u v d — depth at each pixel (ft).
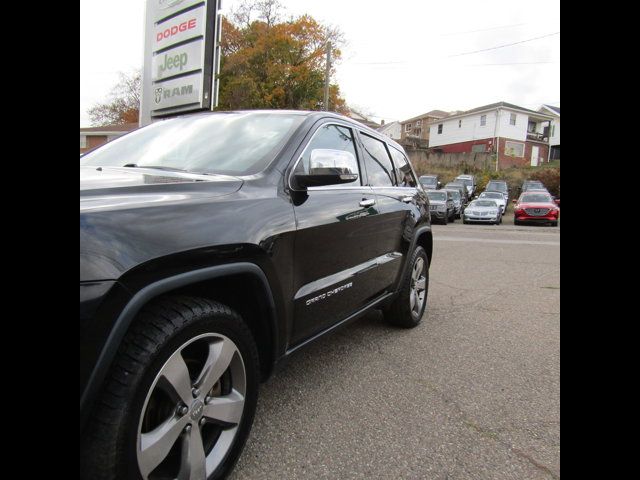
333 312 9.46
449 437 8.33
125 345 5.15
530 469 7.45
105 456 4.78
